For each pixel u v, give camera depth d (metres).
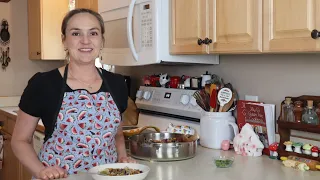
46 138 1.68
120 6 2.44
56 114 1.62
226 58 2.27
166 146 1.81
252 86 2.11
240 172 1.60
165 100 2.53
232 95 2.05
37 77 1.65
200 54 2.04
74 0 3.65
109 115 1.69
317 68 1.77
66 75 1.67
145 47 2.21
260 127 1.92
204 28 1.88
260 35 1.59
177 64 2.57
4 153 3.60
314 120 1.69
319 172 1.58
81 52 1.65
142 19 2.22
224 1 1.75
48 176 1.51
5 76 3.98
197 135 2.06
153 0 2.11
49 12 3.63
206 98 2.12
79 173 1.63
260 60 2.05
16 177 3.23
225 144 2.00
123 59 2.45
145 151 1.84
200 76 2.42
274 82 1.98
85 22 1.66
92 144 1.66
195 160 1.83
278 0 1.50
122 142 1.88
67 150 1.64
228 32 1.74
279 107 1.96
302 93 1.84
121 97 1.79
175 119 2.48
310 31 1.39
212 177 1.53
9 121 3.42
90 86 1.71
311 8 1.38
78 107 1.64
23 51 4.06
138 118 2.82
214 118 2.05
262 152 1.91
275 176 1.53
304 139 1.81
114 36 2.56
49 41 3.66
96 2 2.87
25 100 1.63
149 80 2.78
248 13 1.63
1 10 3.94
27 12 4.04
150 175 1.58
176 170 1.65
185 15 2.00
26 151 1.63
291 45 1.46
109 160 1.72
